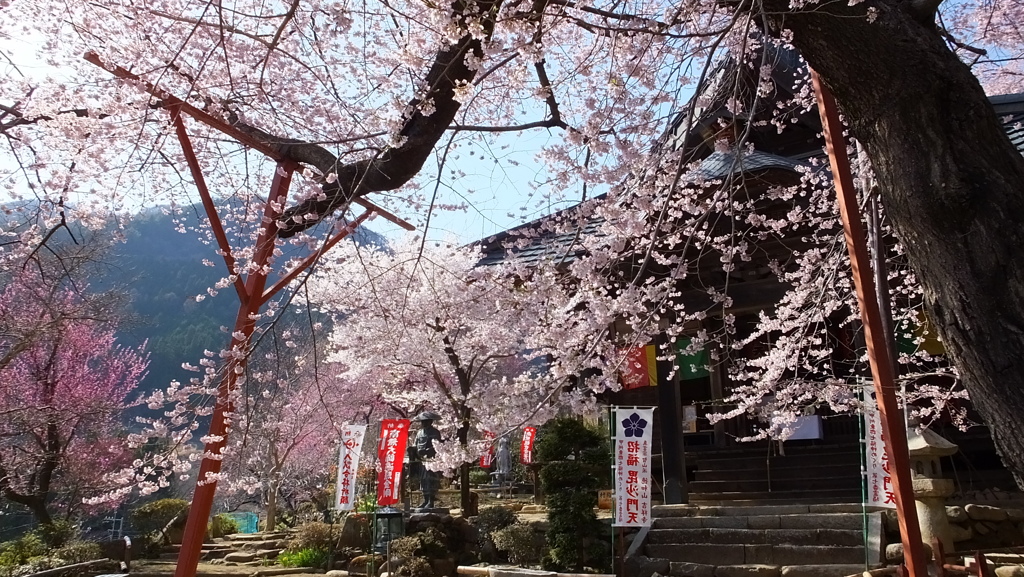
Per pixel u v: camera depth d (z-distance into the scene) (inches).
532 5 156.3
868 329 167.2
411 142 165.0
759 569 285.0
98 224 298.8
